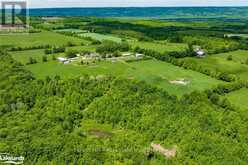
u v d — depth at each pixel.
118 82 110.06
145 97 99.25
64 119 92.56
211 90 114.94
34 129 85.00
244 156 76.50
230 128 86.19
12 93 105.06
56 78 118.69
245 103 108.56
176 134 82.88
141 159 74.44
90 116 95.56
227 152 76.81
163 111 92.00
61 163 69.75
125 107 95.00
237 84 121.75
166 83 123.00
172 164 74.06
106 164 72.12
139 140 82.62
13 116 93.81
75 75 124.75
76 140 81.00
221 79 131.88
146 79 125.88
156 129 85.12
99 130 89.12
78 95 102.50
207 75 137.00
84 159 72.38
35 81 115.00
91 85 108.44
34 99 103.19
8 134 81.44
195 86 120.88
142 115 91.31
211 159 74.12
